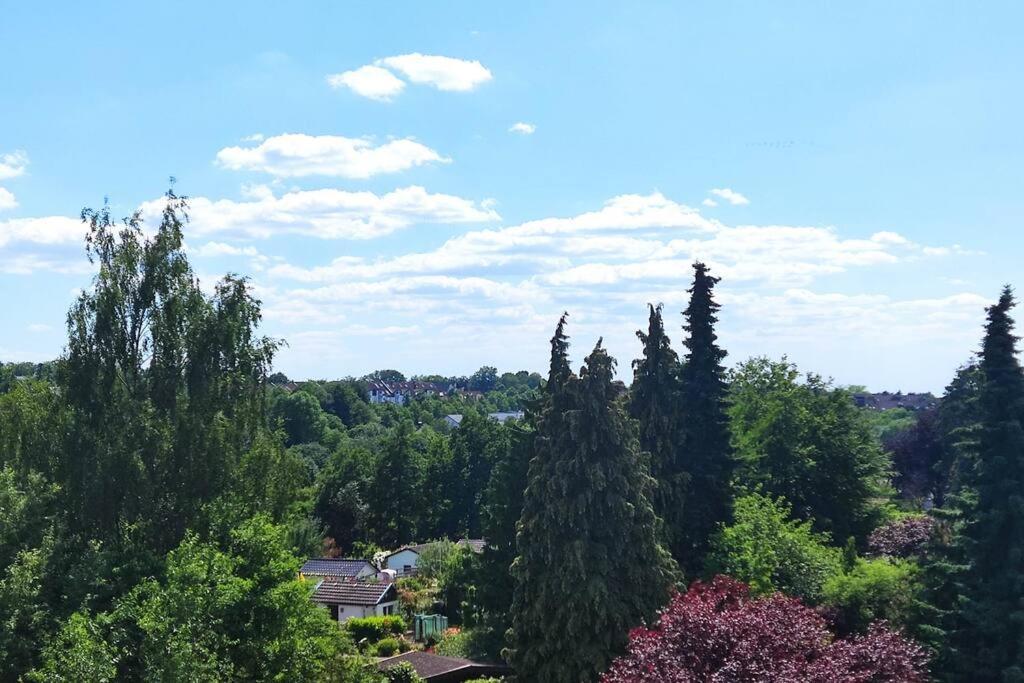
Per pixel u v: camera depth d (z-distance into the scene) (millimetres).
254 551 25297
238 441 32344
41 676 19766
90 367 30500
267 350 34375
